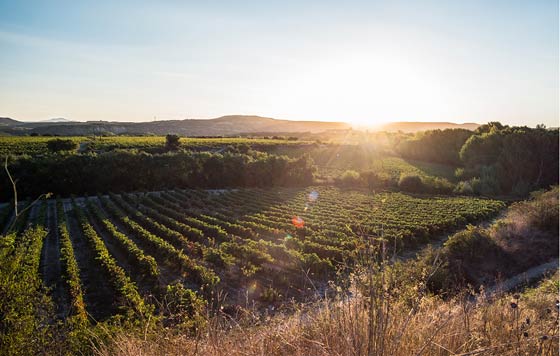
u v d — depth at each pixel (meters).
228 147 76.88
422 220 31.34
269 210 37.16
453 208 37.84
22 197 40.19
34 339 4.73
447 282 10.91
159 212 34.12
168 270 19.28
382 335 2.80
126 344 3.90
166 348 3.65
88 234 23.72
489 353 3.10
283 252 20.66
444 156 76.62
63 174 42.50
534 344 3.22
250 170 54.28
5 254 5.25
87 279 18.00
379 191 52.78
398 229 26.97
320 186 56.44
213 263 19.42
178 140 71.50
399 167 73.25
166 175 48.72
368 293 3.17
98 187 44.53
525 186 48.78
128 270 19.22
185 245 22.86
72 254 19.50
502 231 22.64
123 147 68.19
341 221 31.12
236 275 18.16
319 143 97.31
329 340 3.23
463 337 3.32
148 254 22.02
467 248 19.08
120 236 23.28
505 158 53.16
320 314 3.69
